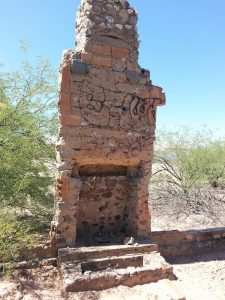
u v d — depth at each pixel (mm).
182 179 10852
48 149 6223
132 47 5113
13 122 5504
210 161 11648
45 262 4535
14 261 4426
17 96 5789
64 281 4055
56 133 6309
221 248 6121
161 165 11320
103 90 4867
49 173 6336
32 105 5887
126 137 5109
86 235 5242
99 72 4820
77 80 4660
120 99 5023
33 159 6035
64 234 4672
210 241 6020
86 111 4750
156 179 10289
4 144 5410
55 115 6344
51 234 4680
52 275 4352
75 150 4703
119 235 5367
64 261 4445
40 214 5914
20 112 5641
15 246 4340
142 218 5270
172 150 11680
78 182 4723
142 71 5273
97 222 5332
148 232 5324
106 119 4914
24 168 5594
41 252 4578
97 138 4855
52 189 6422
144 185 5301
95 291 4117
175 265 5309
